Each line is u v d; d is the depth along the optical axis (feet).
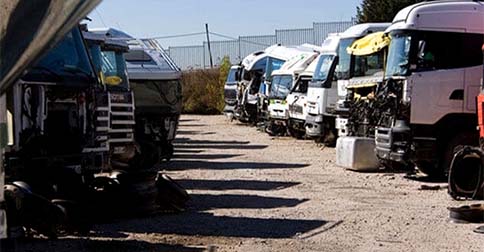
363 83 54.95
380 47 54.13
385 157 46.98
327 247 26.40
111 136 38.86
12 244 9.87
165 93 52.49
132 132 42.32
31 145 26.05
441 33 46.37
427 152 45.73
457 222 31.24
